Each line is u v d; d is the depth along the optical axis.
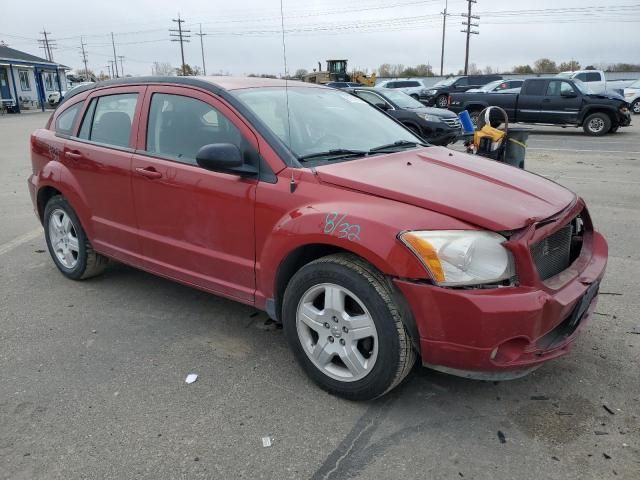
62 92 42.12
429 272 2.54
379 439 2.70
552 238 2.85
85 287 4.69
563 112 17.30
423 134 13.00
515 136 6.56
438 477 2.45
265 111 3.46
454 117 13.35
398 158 3.48
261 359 3.47
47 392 3.13
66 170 4.46
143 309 4.23
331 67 34.72
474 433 2.73
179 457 2.60
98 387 3.17
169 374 3.31
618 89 27.30
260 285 3.29
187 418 2.88
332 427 2.80
